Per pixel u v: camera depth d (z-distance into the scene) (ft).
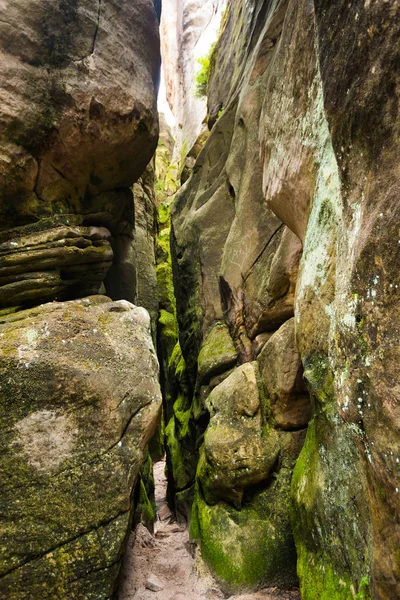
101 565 9.72
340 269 7.09
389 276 5.27
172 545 15.25
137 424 11.41
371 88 5.82
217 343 18.08
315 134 8.58
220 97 29.94
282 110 10.82
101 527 10.05
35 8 13.34
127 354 12.19
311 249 9.06
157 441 43.91
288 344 12.12
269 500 11.73
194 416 19.27
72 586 9.39
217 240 20.93
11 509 9.48
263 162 12.68
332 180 7.68
